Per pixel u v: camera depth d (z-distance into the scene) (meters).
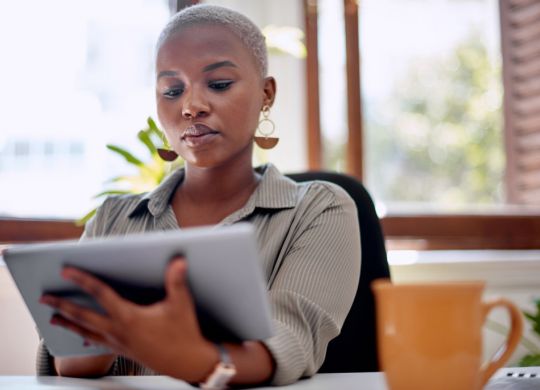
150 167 1.86
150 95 2.28
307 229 1.18
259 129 1.32
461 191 2.52
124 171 2.23
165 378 1.00
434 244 2.35
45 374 1.16
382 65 2.46
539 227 2.42
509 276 2.26
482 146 2.54
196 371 0.79
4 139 2.16
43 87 2.21
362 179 2.34
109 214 1.33
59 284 0.81
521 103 2.47
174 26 1.21
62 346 0.95
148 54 2.28
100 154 2.23
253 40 1.23
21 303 1.97
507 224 2.41
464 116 2.54
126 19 2.28
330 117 2.37
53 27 2.22
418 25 2.50
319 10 2.37
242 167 1.25
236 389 0.87
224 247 0.71
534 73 2.44
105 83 2.25
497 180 2.54
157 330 0.75
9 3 2.18
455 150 2.53
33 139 2.19
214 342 0.83
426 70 2.51
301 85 2.38
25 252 0.81
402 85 2.48
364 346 1.40
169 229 1.26
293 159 2.34
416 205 2.48
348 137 2.34
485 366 0.75
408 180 2.48
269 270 1.19
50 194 2.19
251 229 0.70
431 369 0.70
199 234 0.71
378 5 2.46
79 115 2.23
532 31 2.44
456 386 0.70
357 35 2.36
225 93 1.18
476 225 2.38
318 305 1.06
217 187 1.25
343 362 1.40
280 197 1.24
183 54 1.17
